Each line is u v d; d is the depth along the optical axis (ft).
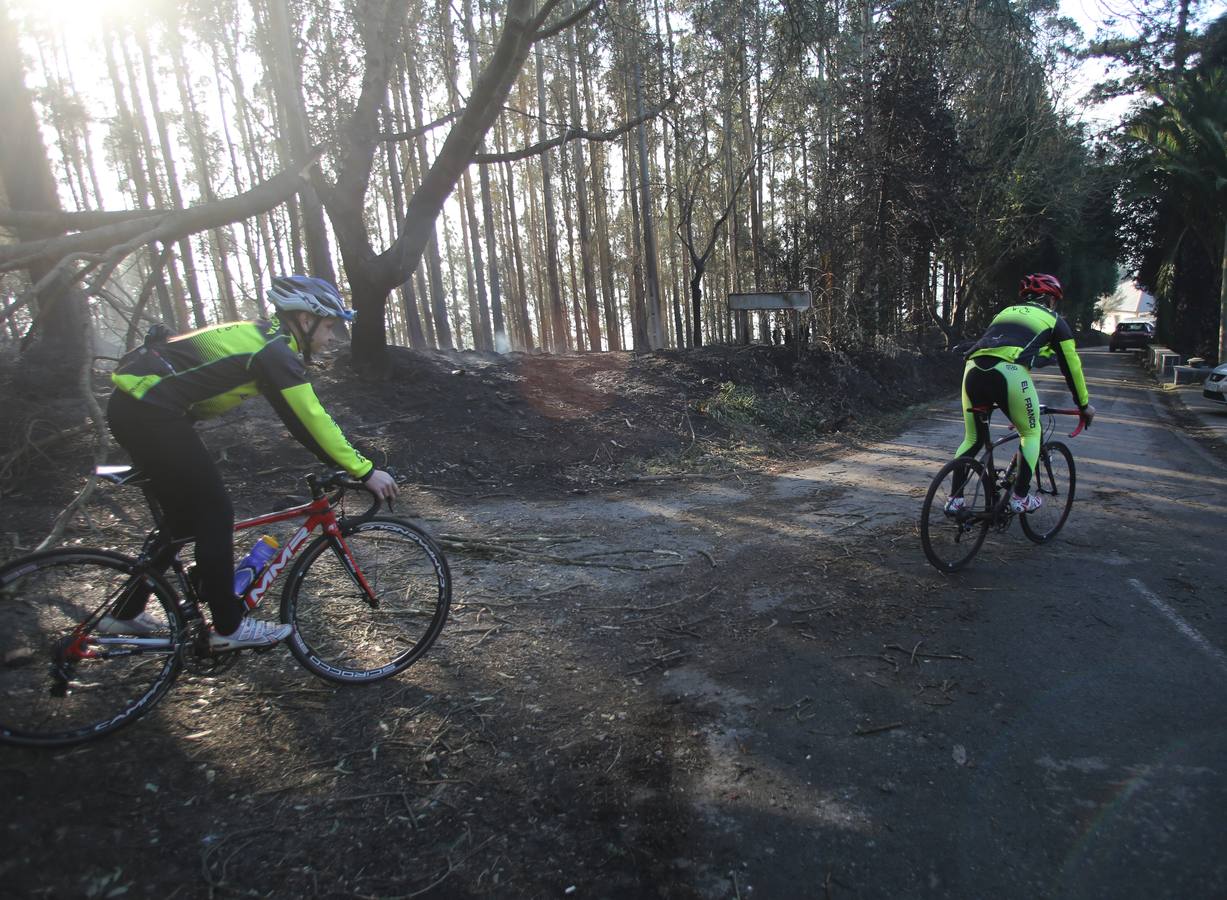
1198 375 55.31
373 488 10.09
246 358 8.96
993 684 10.52
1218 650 11.35
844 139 49.96
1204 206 67.67
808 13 36.55
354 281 28.53
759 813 7.96
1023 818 7.80
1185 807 7.88
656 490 23.59
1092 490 21.85
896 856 7.31
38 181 29.12
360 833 7.67
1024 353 14.94
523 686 10.75
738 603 13.83
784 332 49.83
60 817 7.69
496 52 25.88
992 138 66.44
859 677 10.82
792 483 24.52
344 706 10.12
